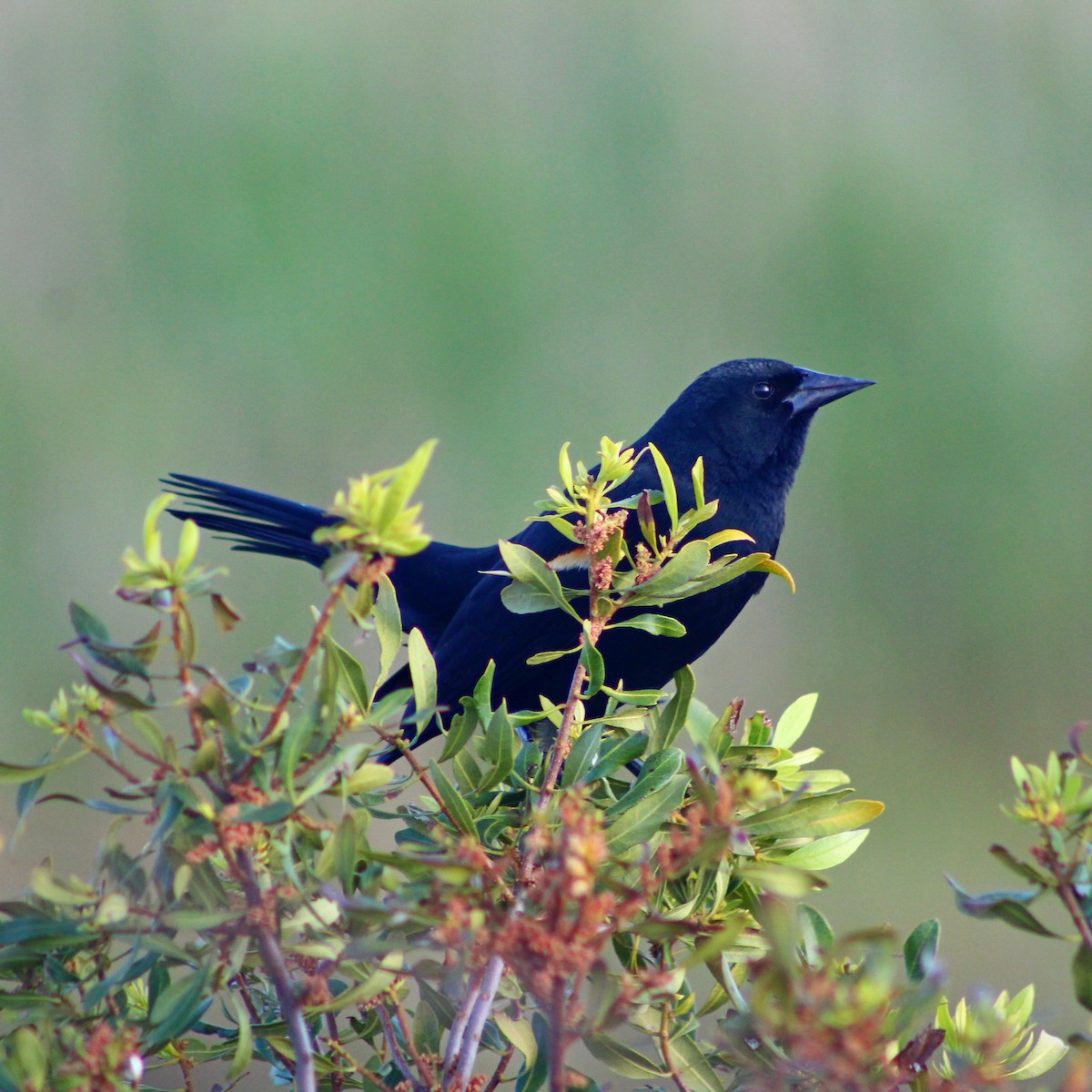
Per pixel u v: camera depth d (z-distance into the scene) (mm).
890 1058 3270
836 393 7422
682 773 4160
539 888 3498
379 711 3318
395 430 20641
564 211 22203
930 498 20125
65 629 18641
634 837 3715
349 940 3273
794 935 3695
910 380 20812
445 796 3787
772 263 22188
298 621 17391
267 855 3455
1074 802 3027
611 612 4020
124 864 3271
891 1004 3441
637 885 3754
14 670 18281
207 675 3061
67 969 3512
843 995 2652
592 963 2963
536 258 21750
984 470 20203
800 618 19562
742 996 3596
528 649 7316
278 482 20469
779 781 4188
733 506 7324
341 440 20547
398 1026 4090
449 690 7480
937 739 18766
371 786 3281
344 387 20688
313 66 22547
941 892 15031
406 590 8461
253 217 21672
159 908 3205
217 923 3078
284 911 3250
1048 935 3008
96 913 3223
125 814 3141
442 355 21062
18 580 18906
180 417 20406
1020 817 3029
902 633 19547
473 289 21281
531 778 4348
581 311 21750
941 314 21172
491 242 21500
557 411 21188
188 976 3162
